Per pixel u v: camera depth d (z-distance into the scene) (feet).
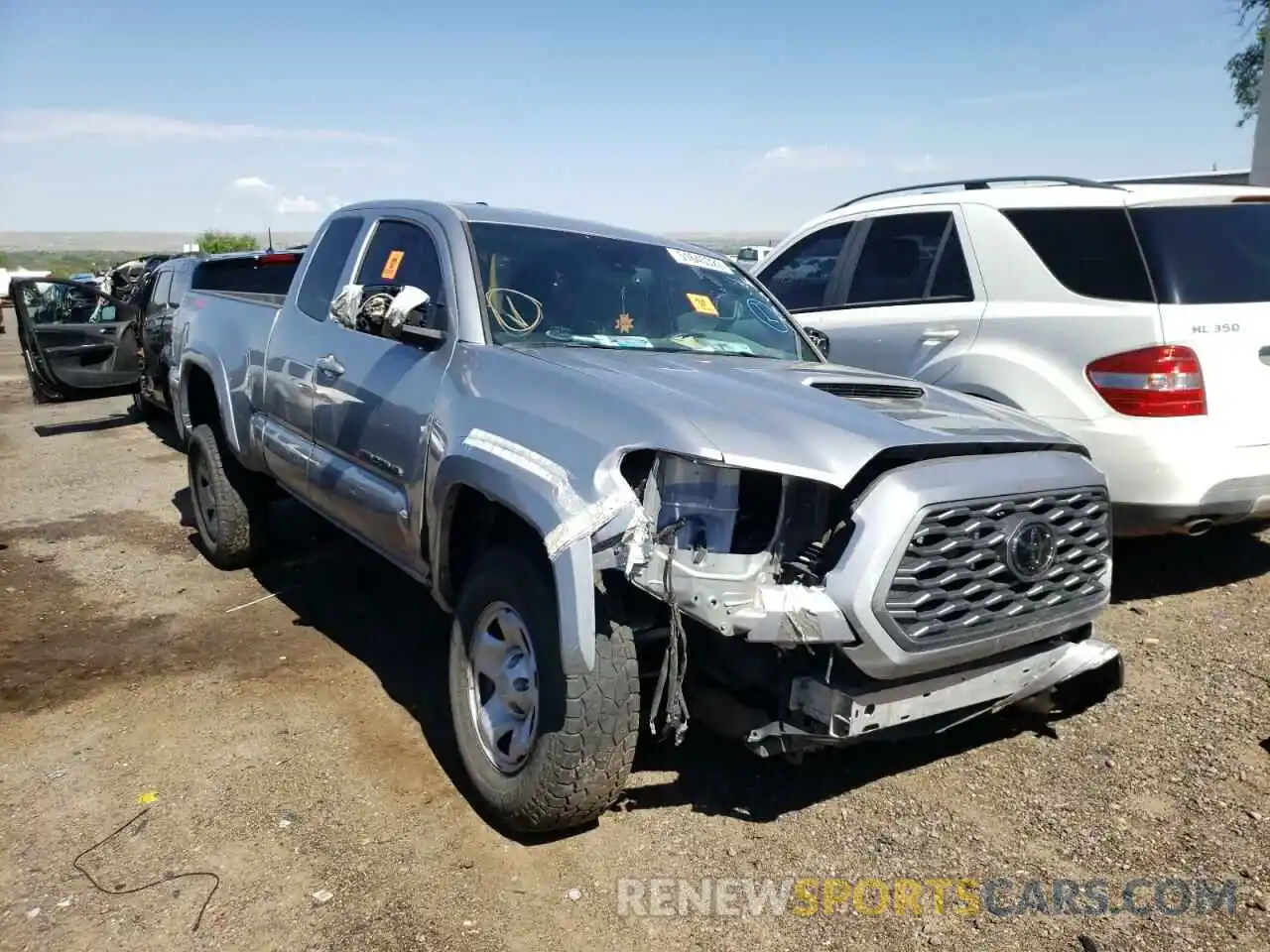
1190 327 15.49
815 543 9.66
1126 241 16.33
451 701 11.75
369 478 13.76
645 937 9.29
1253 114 68.80
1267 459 15.65
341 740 12.96
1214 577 18.69
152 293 36.01
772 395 10.64
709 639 10.59
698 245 16.80
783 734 9.96
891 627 9.44
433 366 12.75
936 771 12.34
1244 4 61.57
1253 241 16.72
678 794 11.73
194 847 10.57
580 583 9.37
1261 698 13.91
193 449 20.22
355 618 17.40
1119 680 12.42
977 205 18.58
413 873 10.16
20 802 11.47
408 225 15.01
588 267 14.26
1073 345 16.40
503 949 9.11
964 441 10.16
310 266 17.28
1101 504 11.31
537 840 10.78
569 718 9.80
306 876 10.09
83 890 9.84
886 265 20.31
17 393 52.34
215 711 13.82
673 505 9.46
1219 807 11.41
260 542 19.69
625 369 11.40
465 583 11.52
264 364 17.25
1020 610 10.46
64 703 14.10
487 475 10.59
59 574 19.98
